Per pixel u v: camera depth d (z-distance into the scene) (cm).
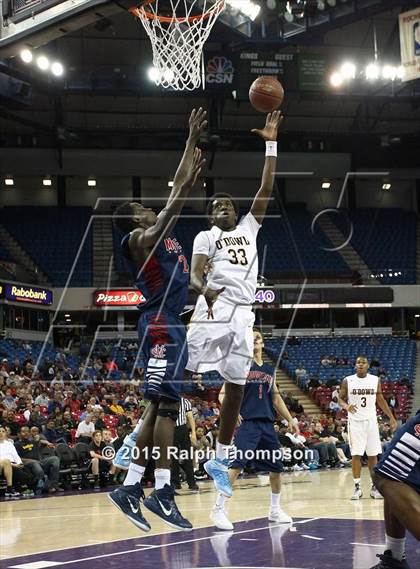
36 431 1178
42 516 816
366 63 2644
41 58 2261
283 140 2950
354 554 498
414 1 2147
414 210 3262
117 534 648
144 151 2931
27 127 2794
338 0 2180
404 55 2056
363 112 2930
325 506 836
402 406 2147
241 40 2291
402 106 2927
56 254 2650
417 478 361
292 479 1306
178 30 805
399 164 3180
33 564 501
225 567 465
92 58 2630
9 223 2814
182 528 391
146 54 2667
